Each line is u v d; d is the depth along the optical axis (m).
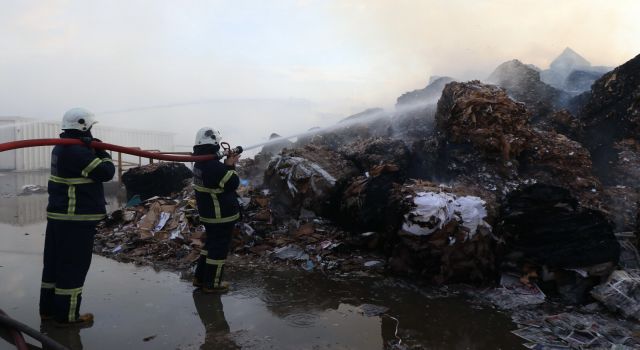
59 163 2.91
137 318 3.10
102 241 5.20
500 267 3.85
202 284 3.76
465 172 4.96
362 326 3.04
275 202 5.63
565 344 2.83
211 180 3.57
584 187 4.89
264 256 4.74
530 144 5.23
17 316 3.08
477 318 3.23
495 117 5.11
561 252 3.60
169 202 5.96
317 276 4.14
